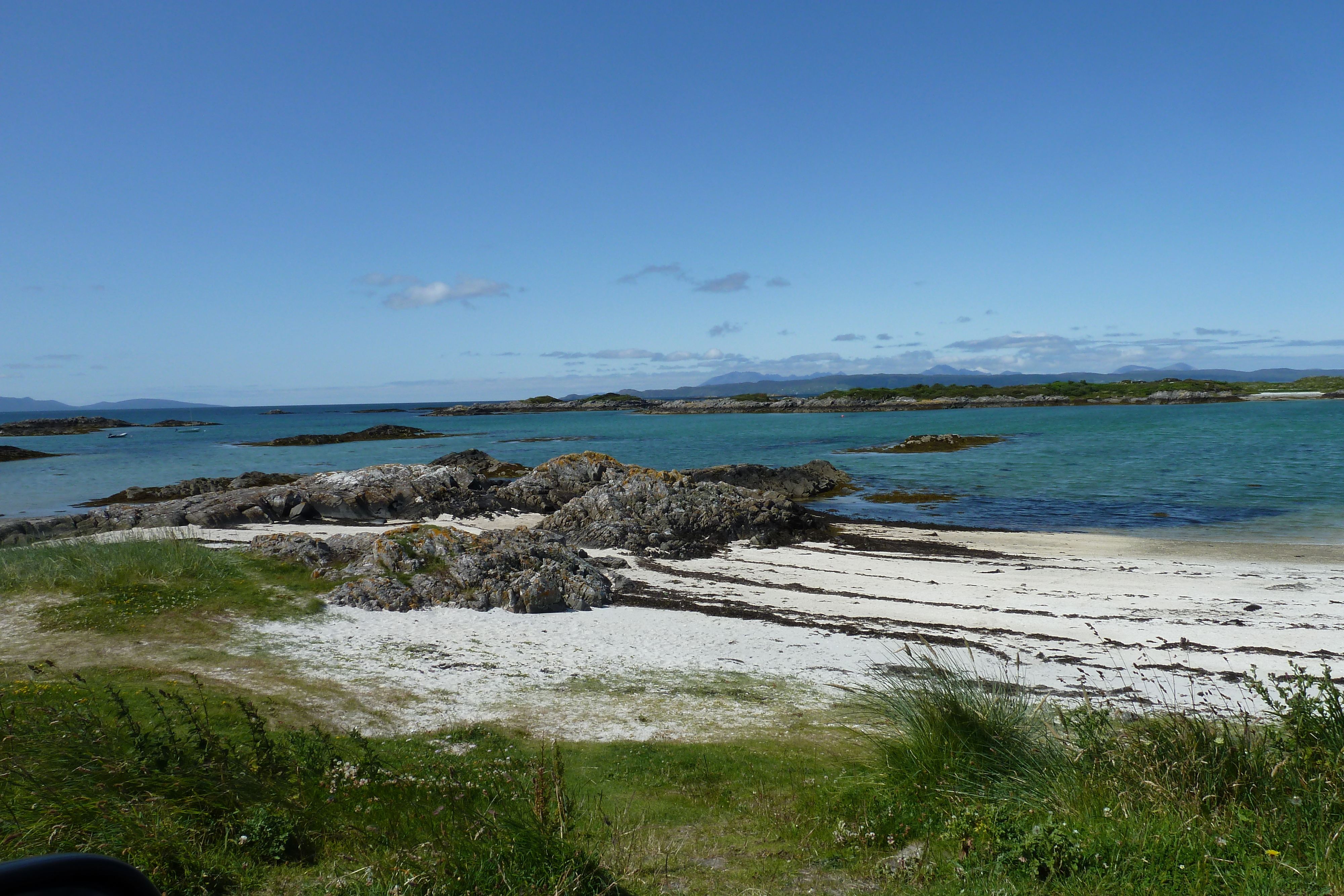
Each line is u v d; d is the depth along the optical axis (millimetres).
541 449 71938
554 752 8781
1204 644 13938
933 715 7617
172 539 18578
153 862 4758
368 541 19391
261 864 5195
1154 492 35062
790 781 8117
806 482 37719
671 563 22641
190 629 14016
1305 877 4203
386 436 88500
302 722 9562
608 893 4969
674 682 12102
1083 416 102938
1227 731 6191
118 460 62781
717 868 5715
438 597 16984
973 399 137250
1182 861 4570
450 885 4723
